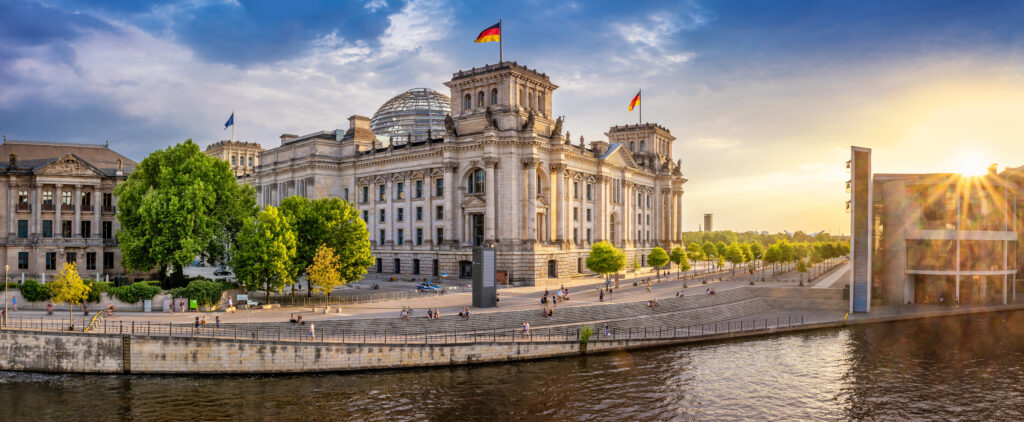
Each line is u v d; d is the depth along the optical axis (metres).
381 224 142.12
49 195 106.31
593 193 148.00
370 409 52.66
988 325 91.19
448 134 126.00
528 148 122.12
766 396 57.66
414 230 135.25
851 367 67.31
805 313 98.38
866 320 92.75
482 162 122.94
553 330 76.19
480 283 83.62
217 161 95.31
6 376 60.47
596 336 75.62
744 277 142.75
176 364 60.66
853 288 98.88
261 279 82.69
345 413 51.66
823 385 61.06
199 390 56.78
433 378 61.41
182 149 93.44
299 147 152.38
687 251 193.50
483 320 76.12
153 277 110.12
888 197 108.69
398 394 56.47
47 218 105.94
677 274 146.62
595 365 67.00
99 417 50.09
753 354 72.81
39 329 62.94
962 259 105.31
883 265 109.38
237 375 60.66
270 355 61.12
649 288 106.81
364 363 62.78
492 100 127.19
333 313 76.38
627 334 78.06
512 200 120.38
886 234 109.00
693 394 57.94
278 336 63.66
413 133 167.25
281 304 85.44
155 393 55.88
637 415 52.41
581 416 51.94
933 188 106.12
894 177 108.31
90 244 108.00
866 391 59.38
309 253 90.81
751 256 184.00
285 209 93.25
